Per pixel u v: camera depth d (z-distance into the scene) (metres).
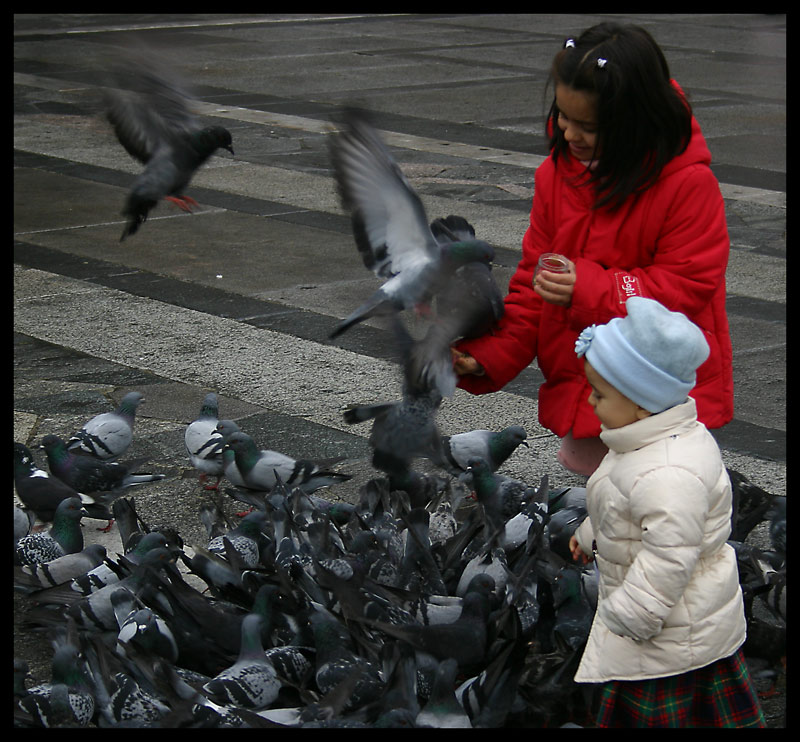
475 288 3.41
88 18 20.38
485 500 4.00
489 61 16.36
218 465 4.41
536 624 3.41
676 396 2.90
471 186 9.30
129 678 3.24
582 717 3.17
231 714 3.14
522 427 4.59
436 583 3.60
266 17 21.42
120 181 9.51
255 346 5.80
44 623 3.54
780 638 3.41
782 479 4.44
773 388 5.21
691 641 2.91
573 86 3.18
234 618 3.46
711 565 2.94
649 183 3.22
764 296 6.59
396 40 18.61
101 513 4.20
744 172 9.85
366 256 3.49
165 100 4.14
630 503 2.89
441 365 3.36
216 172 9.79
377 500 3.98
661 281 3.24
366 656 3.34
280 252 7.57
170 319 6.23
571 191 3.34
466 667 3.30
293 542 3.71
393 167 3.41
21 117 12.02
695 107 12.93
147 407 5.01
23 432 4.78
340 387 5.23
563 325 3.39
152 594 3.48
